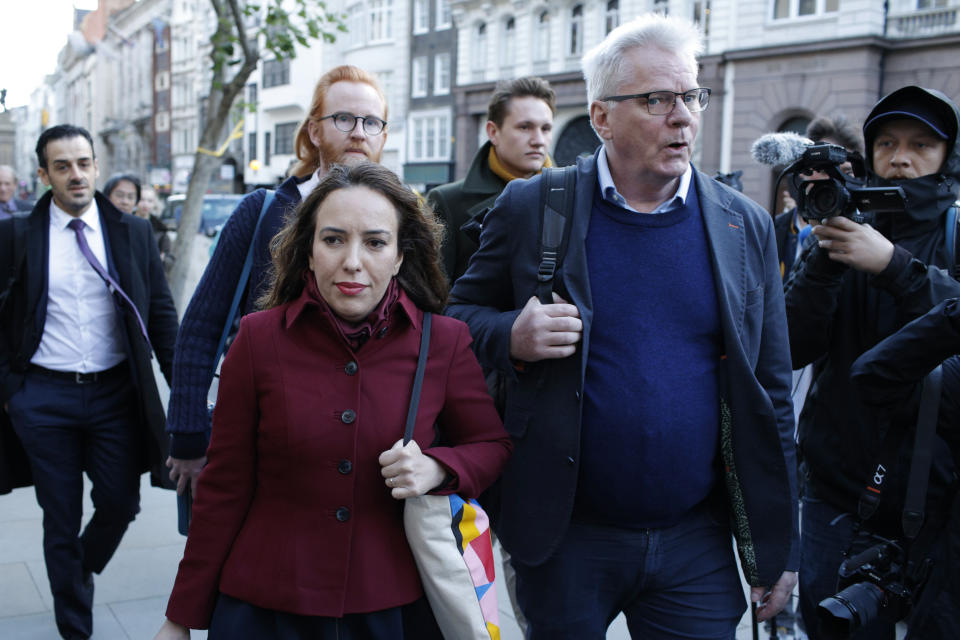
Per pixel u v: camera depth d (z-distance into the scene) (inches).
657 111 83.0
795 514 88.5
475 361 83.7
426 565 76.1
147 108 2209.6
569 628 87.9
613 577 88.1
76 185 139.1
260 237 108.3
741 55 865.5
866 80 798.5
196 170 435.5
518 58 1139.9
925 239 102.7
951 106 100.3
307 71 1528.1
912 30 789.2
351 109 113.1
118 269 143.6
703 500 91.0
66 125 141.0
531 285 88.4
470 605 76.0
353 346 78.2
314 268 77.5
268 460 77.2
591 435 84.6
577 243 85.8
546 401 85.7
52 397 139.1
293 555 75.0
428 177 1293.1
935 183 101.2
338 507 75.9
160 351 151.4
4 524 197.3
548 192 89.2
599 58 87.6
